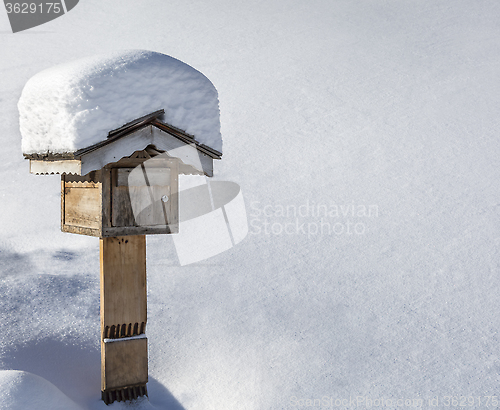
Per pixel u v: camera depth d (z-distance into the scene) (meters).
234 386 2.84
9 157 7.07
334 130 7.60
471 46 10.57
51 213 5.73
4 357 2.81
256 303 3.85
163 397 2.73
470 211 5.32
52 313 3.48
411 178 6.14
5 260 4.47
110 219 2.34
